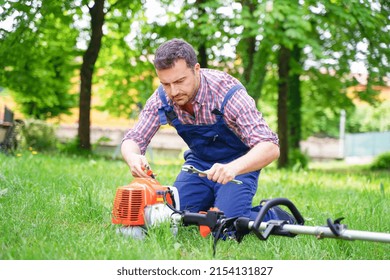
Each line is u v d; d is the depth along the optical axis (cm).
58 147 1698
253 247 390
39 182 621
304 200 661
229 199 425
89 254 339
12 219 418
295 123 1917
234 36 1450
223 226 347
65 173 748
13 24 1407
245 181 432
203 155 443
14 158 880
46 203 493
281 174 1095
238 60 1678
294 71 1777
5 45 1464
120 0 1648
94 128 3216
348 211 543
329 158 3759
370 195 725
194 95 414
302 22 1288
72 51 1747
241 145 434
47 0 1391
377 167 2355
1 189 550
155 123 439
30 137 1652
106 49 1869
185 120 429
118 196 397
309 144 3759
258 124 401
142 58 1833
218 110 415
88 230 414
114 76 1930
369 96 1755
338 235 308
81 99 1670
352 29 1555
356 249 391
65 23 1530
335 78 1861
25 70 1634
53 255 333
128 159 416
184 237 402
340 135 3800
